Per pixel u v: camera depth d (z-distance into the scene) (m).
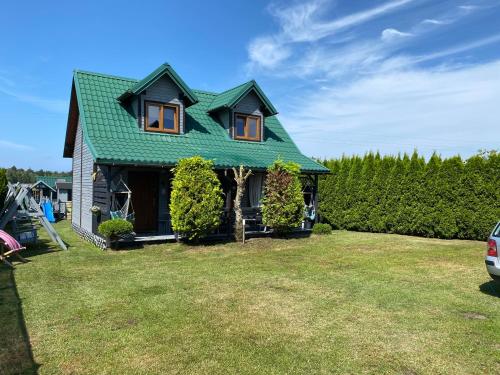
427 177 16.27
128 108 15.01
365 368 4.29
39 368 4.23
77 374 4.10
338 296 6.95
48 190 27.02
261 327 5.44
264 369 4.23
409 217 16.69
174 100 14.98
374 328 5.44
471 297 6.94
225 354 4.57
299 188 14.85
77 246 12.55
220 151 15.18
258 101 17.16
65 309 6.14
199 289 7.34
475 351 4.72
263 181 16.67
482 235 14.86
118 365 4.30
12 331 5.25
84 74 15.37
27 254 11.04
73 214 18.95
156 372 4.14
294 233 16.06
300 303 6.53
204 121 16.83
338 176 19.77
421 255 11.30
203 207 12.42
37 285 7.59
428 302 6.63
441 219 15.57
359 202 18.64
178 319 5.71
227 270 9.03
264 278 8.27
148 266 9.44
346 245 13.31
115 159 11.82
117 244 11.82
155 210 14.95
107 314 5.91
